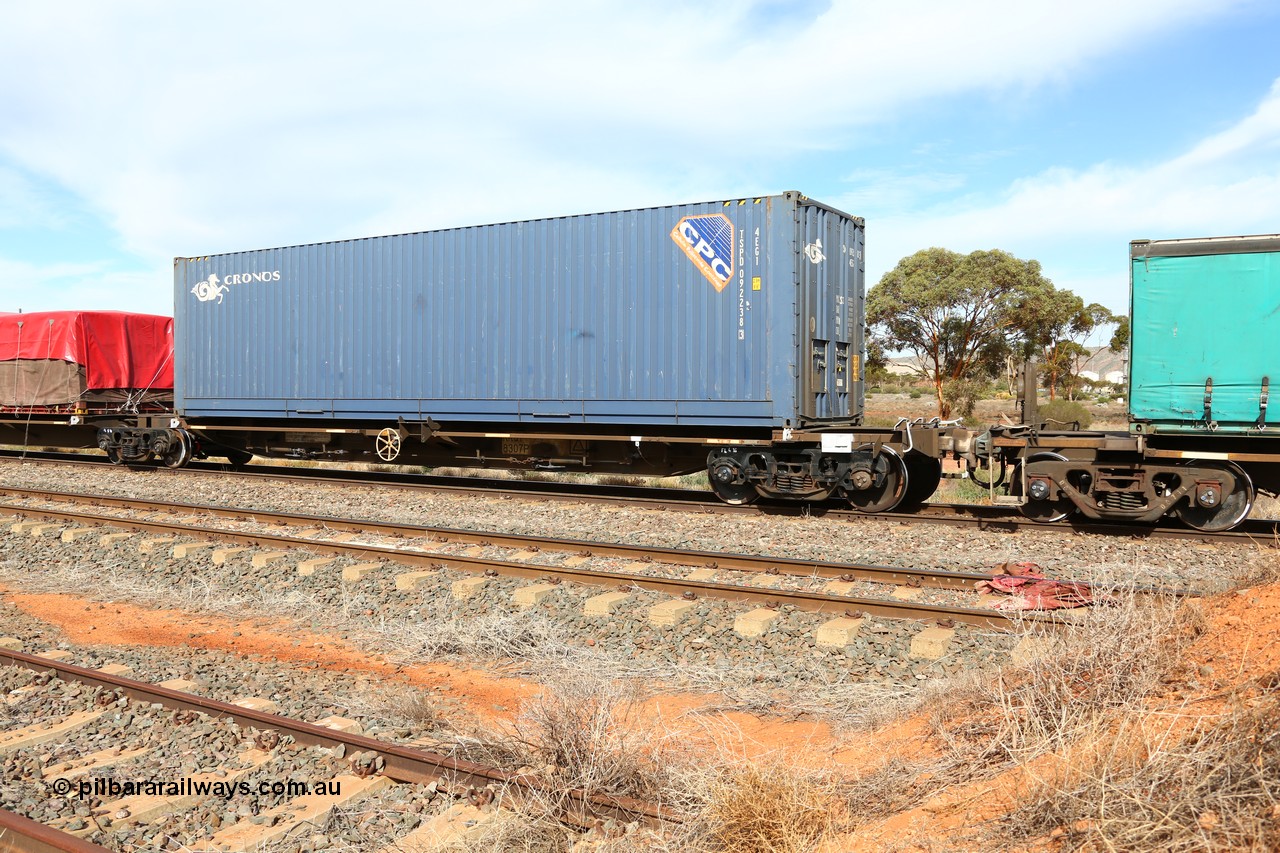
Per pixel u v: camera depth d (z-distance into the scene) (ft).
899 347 127.13
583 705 16.33
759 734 17.39
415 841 12.71
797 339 39.50
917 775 13.76
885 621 22.61
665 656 21.59
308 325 53.26
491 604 25.70
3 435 73.56
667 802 13.78
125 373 67.10
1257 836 9.17
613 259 43.16
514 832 12.71
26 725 17.20
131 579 30.19
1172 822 9.75
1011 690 15.98
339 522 36.94
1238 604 16.42
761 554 31.63
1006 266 117.60
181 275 59.11
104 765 15.25
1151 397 33.71
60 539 35.81
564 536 35.60
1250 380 32.19
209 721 16.92
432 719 17.35
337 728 16.56
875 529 36.22
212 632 24.85
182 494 48.93
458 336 47.70
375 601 26.78
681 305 41.55
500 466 50.47
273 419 55.62
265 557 31.12
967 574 25.82
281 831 13.10
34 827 12.55
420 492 48.65
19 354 67.05
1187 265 33.06
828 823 12.43
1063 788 11.16
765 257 39.70
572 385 44.32
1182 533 32.94
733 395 40.45
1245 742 10.73
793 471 41.09
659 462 46.14
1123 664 15.06
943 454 38.11
